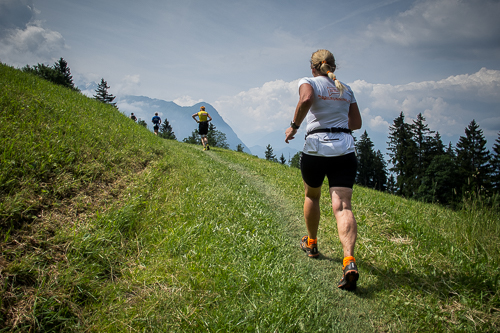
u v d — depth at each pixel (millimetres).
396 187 54938
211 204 3904
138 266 2252
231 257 2559
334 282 2402
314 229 2791
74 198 2857
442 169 40000
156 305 1828
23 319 1528
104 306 1781
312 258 2859
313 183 2541
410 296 2146
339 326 1848
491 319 1837
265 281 2242
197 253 2490
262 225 3594
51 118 4578
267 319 1804
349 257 2164
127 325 1636
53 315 1597
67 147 3652
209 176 5816
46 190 2648
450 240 3357
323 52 2641
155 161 5391
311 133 2459
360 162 73375
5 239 1954
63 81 43188
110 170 3881
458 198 4391
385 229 3719
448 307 1992
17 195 2346
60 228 2340
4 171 2525
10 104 4320
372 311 2014
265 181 6910
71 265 1991
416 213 4809
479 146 50469
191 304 1869
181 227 2893
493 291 2146
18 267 1758
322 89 2441
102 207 2938
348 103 2529
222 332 1681
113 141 5117
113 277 2115
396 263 2668
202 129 13422
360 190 7535
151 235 2697
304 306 1971
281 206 4863
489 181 37812
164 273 2176
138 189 3654
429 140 54594
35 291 1711
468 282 2281
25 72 8898
